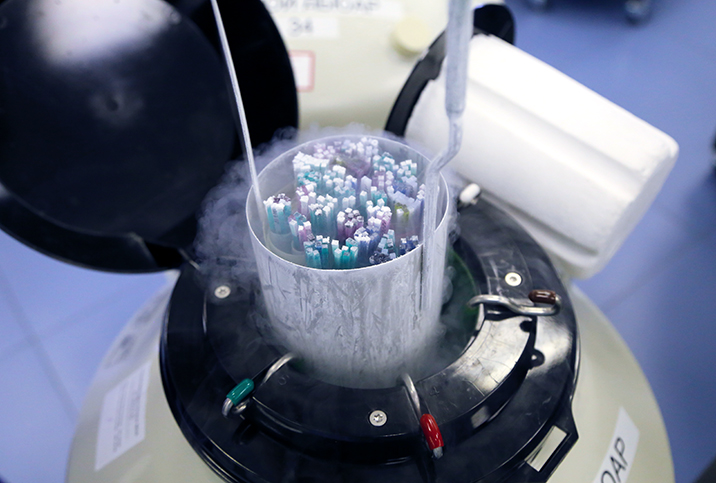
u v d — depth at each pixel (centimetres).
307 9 81
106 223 61
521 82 63
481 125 63
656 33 161
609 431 54
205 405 47
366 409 43
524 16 168
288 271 40
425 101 65
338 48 79
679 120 138
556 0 173
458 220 58
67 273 119
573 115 60
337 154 47
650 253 117
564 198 59
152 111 60
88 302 114
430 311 46
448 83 28
